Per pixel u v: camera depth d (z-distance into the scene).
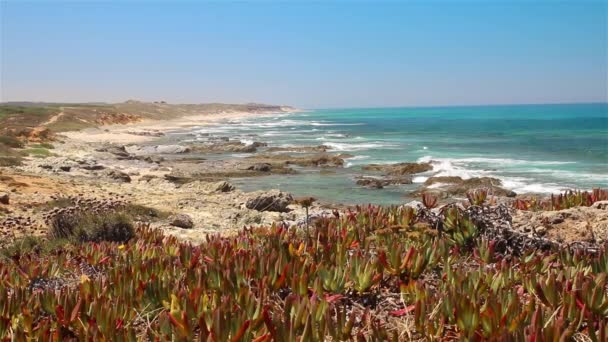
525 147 47.56
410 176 30.91
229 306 3.67
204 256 5.32
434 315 3.63
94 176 27.53
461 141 56.50
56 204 15.88
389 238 5.50
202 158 42.50
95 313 3.79
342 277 4.35
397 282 4.52
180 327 3.40
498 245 5.56
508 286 4.19
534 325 3.13
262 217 16.89
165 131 83.38
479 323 3.42
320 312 3.57
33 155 35.59
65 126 70.94
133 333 3.48
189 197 21.41
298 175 32.78
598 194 8.30
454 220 5.86
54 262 5.98
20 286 5.06
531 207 8.16
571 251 5.09
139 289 4.29
